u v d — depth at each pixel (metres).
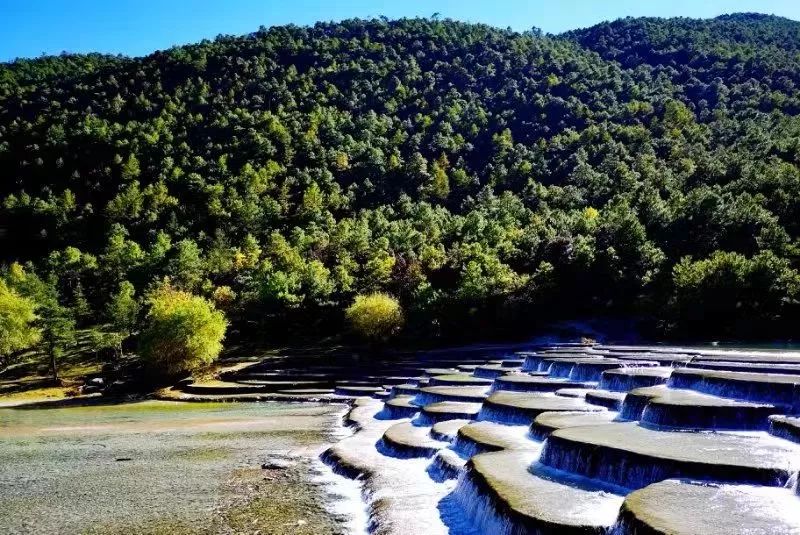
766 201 124.44
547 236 127.62
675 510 21.20
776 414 32.66
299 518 27.81
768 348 72.31
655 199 136.12
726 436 30.72
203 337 88.06
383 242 146.75
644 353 64.88
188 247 148.88
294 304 115.56
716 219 118.12
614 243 117.56
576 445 29.02
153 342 87.38
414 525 25.89
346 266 134.25
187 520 27.78
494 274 112.75
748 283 90.31
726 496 22.72
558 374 55.47
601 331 102.00
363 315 104.12
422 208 179.62
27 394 86.31
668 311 94.69
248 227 176.38
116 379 91.81
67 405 77.31
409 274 124.25
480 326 105.44
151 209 183.25
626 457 26.92
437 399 53.47
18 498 32.25
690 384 40.66
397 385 70.56
